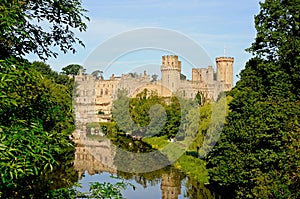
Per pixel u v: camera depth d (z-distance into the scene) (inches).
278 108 885.2
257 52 1240.8
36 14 372.2
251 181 853.2
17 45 354.0
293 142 786.2
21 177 275.9
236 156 963.3
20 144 255.6
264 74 1184.8
